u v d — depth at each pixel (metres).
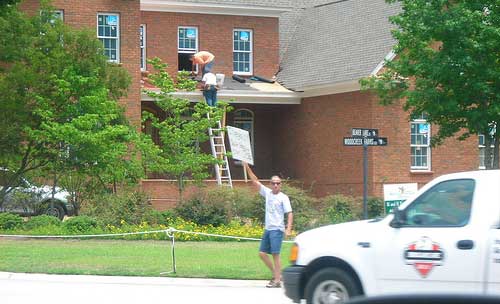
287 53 63.53
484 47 35.50
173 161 48.81
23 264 28.58
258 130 61.53
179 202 43.00
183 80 53.78
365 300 7.17
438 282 16.23
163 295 22.91
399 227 16.81
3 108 40.75
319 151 56.88
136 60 51.81
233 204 42.44
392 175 53.06
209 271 27.39
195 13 60.59
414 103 38.06
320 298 17.53
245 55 62.12
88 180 44.09
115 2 51.53
